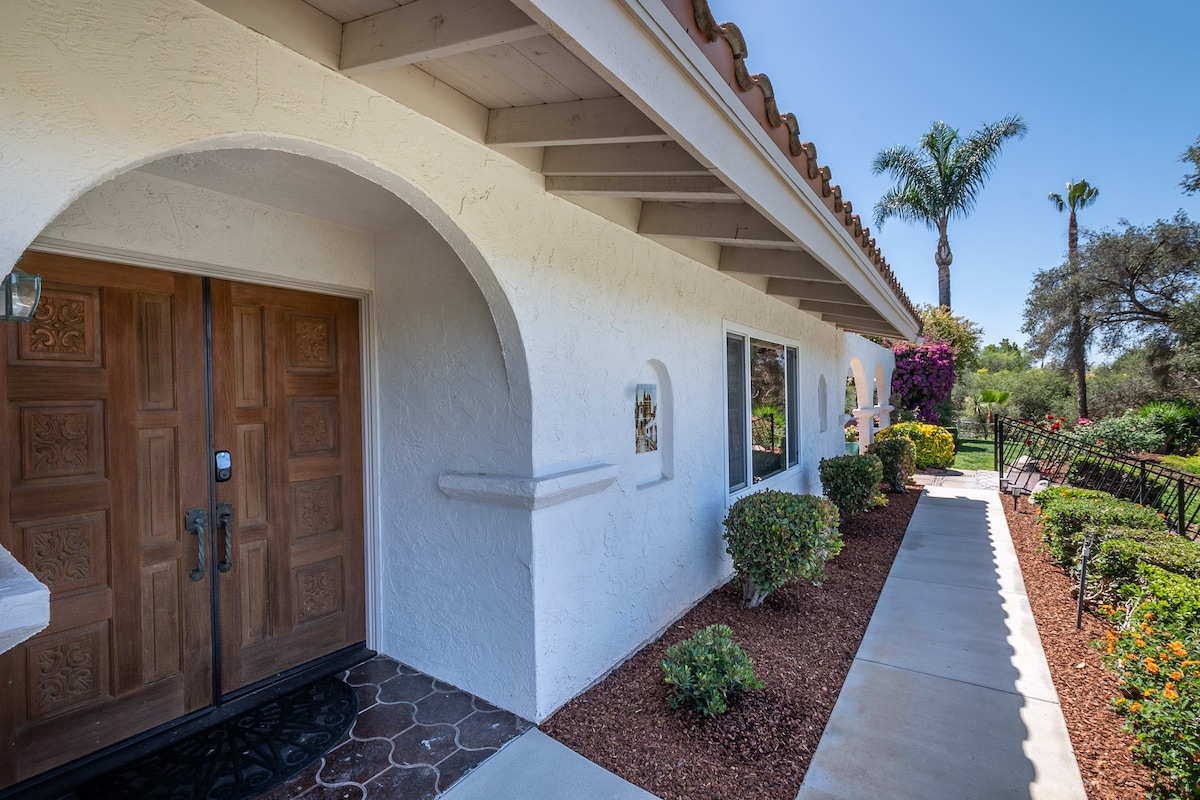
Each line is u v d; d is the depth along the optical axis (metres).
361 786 2.39
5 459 2.33
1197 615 2.91
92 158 1.39
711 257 4.69
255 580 3.14
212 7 1.61
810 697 3.13
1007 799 2.35
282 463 3.24
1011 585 5.08
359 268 3.46
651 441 4.09
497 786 2.39
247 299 3.09
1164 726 2.23
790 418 7.16
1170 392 17.23
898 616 4.36
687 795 2.35
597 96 2.25
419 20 1.72
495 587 2.97
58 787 2.37
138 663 2.69
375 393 3.54
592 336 3.30
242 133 1.69
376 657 3.52
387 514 3.51
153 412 2.74
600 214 3.34
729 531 4.45
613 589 3.47
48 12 1.32
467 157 2.47
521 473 2.88
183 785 2.38
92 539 2.56
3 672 2.33
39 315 2.40
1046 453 12.34
